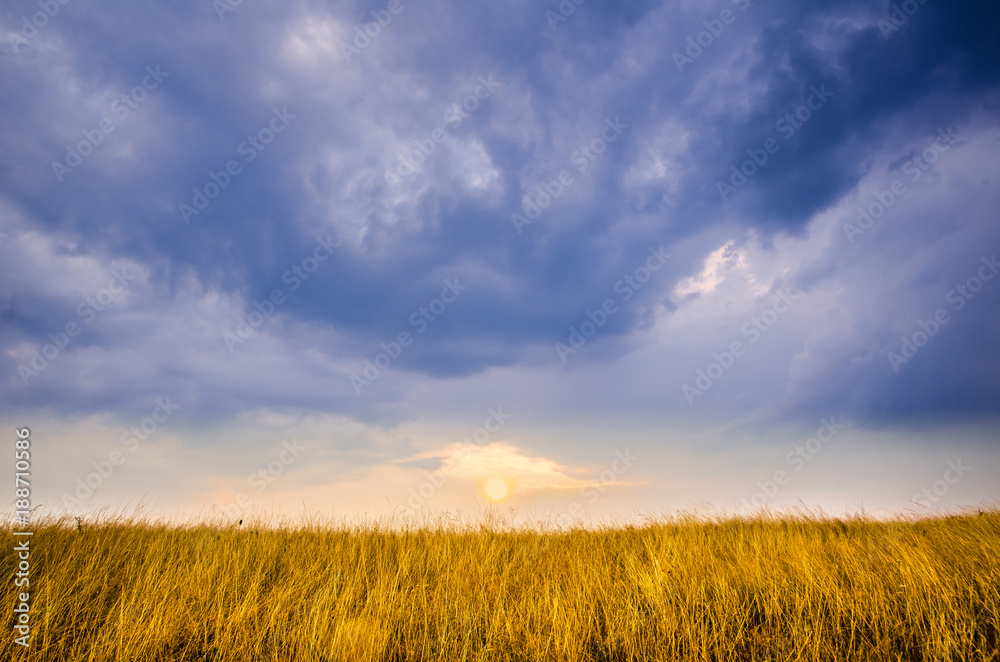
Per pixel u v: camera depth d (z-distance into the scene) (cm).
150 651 506
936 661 470
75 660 484
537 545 945
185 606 584
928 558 650
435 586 708
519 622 578
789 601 589
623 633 547
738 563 717
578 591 633
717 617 562
